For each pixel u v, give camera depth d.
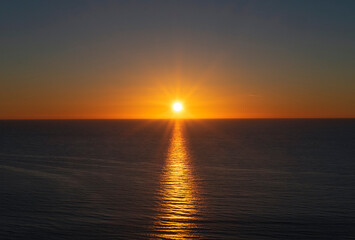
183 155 62.38
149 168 46.41
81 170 44.69
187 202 27.98
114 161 54.06
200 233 21.11
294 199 28.86
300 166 48.00
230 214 24.67
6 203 27.64
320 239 20.22
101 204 27.36
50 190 32.31
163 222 23.02
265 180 37.34
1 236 20.53
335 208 26.16
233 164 50.25
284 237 20.47
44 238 20.28
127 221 23.19
